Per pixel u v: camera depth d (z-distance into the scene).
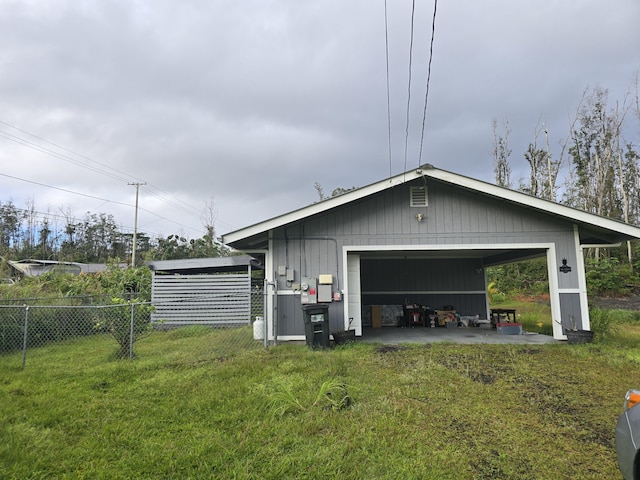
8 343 7.63
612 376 5.27
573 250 8.39
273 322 8.27
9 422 3.66
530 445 3.14
